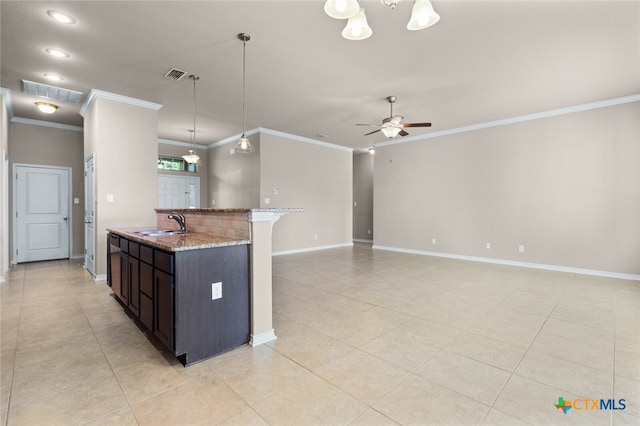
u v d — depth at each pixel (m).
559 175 5.03
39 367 2.06
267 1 2.43
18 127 5.47
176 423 1.53
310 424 1.53
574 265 4.91
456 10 2.51
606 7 2.47
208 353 2.19
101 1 2.41
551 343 2.42
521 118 5.40
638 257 4.40
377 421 1.55
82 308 3.19
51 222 5.81
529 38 2.93
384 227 7.52
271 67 3.58
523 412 1.62
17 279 4.35
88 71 3.65
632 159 4.42
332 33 2.89
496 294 3.73
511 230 5.54
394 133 4.45
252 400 1.71
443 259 6.16
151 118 4.73
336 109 5.11
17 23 2.69
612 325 2.76
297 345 2.39
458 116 5.43
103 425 1.51
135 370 2.03
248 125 6.23
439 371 2.02
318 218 7.71
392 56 3.31
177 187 7.81
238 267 2.36
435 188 6.58
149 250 2.38
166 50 3.19
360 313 3.08
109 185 4.31
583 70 3.61
